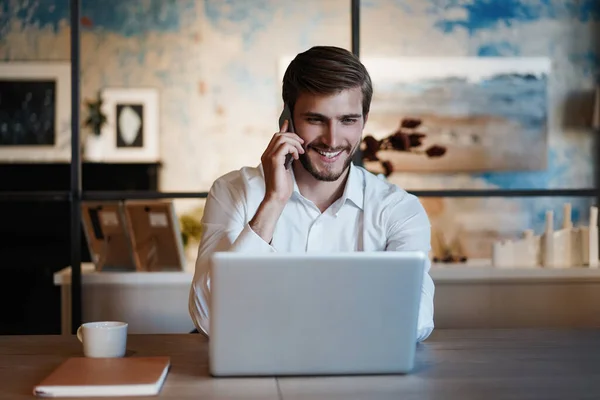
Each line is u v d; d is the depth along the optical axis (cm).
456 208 348
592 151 352
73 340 176
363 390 129
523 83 349
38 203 357
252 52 345
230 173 219
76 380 128
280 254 134
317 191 213
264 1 345
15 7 351
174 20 345
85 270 337
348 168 216
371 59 346
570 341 174
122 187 347
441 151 348
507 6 349
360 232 215
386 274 136
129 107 346
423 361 152
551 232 346
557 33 351
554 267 343
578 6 350
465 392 128
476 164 348
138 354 159
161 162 346
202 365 148
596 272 343
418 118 347
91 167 346
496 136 349
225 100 346
